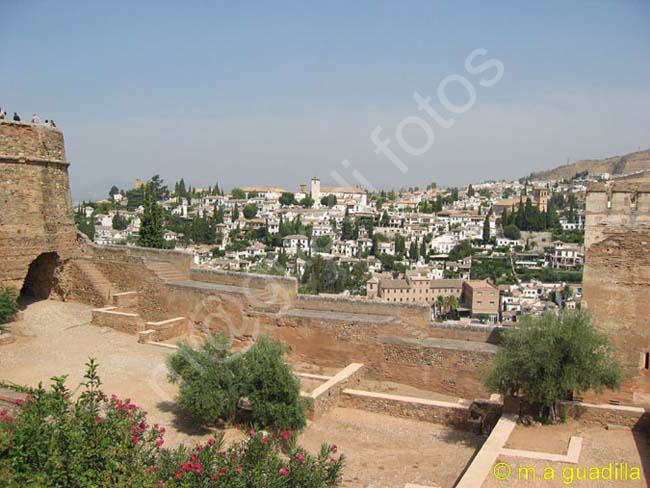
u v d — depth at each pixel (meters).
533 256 157.62
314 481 11.83
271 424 16.86
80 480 10.64
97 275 28.95
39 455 10.85
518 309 103.31
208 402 16.05
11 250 25.25
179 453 12.10
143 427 12.94
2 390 17.05
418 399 18.77
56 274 28.55
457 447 16.33
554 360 16.34
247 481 11.23
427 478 14.12
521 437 15.77
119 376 19.95
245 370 17.05
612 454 14.45
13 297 24.73
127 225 176.88
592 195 19.00
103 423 11.92
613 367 16.75
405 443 16.62
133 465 11.37
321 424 17.89
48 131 27.08
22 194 25.83
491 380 17.31
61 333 24.41
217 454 11.73
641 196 18.34
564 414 17.11
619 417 16.47
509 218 189.25
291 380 16.83
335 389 19.42
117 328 25.28
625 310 18.73
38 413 11.84
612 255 18.84
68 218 28.59
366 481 13.92
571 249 150.12
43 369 20.20
